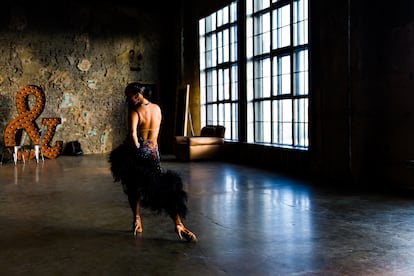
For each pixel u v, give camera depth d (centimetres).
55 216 534
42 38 1307
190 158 1096
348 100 724
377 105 704
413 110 644
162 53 1479
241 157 1082
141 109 429
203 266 345
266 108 1018
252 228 461
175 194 412
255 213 531
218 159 1128
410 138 650
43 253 387
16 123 1234
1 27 1252
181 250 389
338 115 749
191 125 1277
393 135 678
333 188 693
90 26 1373
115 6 1406
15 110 1273
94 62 1382
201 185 743
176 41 1443
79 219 517
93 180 830
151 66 1466
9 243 420
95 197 657
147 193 414
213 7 1202
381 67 694
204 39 1287
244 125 1070
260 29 1027
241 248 390
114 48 1409
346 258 357
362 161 711
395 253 369
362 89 702
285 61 935
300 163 867
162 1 1467
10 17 1263
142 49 1450
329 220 489
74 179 845
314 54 802
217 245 402
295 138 909
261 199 616
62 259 370
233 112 1148
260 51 1030
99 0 1381
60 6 1328
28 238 437
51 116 1323
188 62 1362
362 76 701
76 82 1359
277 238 421
